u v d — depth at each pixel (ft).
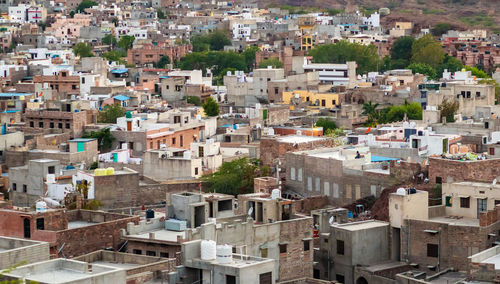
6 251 445.78
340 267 582.76
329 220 619.26
